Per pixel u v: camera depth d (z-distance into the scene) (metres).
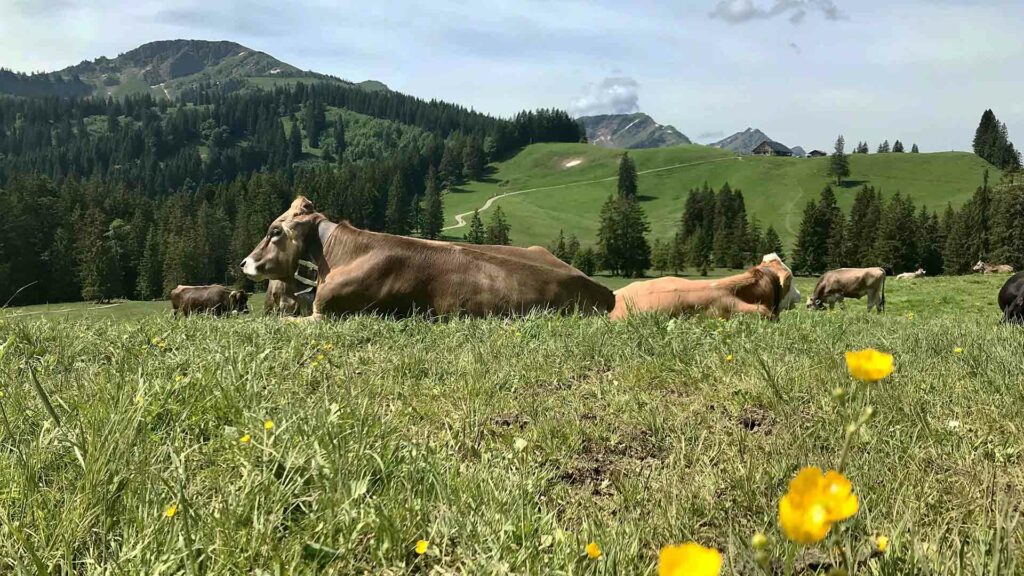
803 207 189.50
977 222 112.19
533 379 5.29
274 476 2.94
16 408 3.96
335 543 2.53
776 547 2.36
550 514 2.76
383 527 2.55
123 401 3.60
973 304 35.53
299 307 10.16
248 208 140.25
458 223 195.50
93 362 5.92
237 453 3.19
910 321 9.73
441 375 5.40
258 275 9.88
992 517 2.70
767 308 10.52
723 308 10.25
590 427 4.13
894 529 2.54
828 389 4.61
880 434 3.72
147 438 3.41
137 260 107.69
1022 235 94.94
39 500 2.74
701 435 3.83
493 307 9.32
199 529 2.51
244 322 7.95
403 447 3.33
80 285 100.75
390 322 8.01
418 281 9.29
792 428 3.91
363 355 6.18
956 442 3.69
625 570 2.36
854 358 1.57
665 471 3.44
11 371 5.12
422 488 2.94
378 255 9.35
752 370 5.20
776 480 3.18
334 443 3.13
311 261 9.81
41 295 100.44
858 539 2.52
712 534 2.79
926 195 190.88
